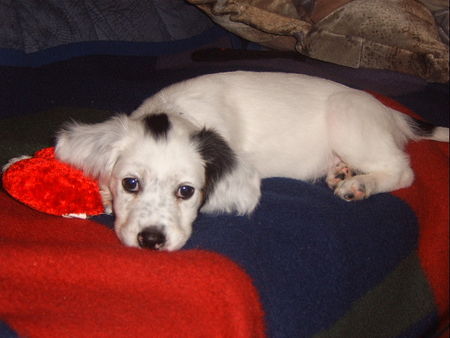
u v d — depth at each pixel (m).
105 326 0.34
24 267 0.35
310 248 0.46
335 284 0.46
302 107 0.59
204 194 0.48
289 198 0.52
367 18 0.80
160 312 0.35
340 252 0.47
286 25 0.82
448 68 0.81
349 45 0.81
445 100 0.82
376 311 0.50
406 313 0.54
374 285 0.50
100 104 0.67
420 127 0.66
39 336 0.32
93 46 0.80
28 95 0.68
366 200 0.55
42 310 0.34
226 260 0.40
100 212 0.46
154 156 0.44
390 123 0.61
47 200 0.43
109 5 0.83
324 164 0.61
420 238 0.57
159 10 0.89
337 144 0.59
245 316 0.37
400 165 0.58
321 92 0.61
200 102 0.52
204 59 0.87
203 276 0.37
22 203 0.44
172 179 0.44
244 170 0.48
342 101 0.59
